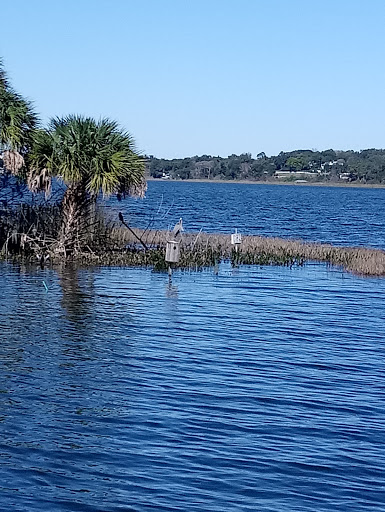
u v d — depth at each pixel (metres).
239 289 23.89
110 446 10.35
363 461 10.20
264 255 31.08
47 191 27.56
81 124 27.27
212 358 15.10
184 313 19.47
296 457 10.24
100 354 14.95
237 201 93.62
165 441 10.60
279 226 53.38
